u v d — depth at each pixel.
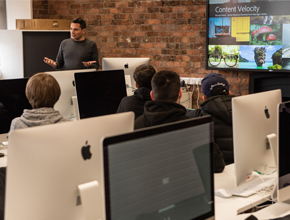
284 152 1.65
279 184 1.64
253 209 1.91
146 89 2.72
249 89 4.93
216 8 4.90
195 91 5.31
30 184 1.24
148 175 1.20
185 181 1.30
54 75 3.17
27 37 5.45
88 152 1.36
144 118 1.83
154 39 5.47
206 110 2.25
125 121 1.46
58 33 5.65
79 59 4.85
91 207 1.35
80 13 5.91
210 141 1.38
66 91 3.25
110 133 1.42
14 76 5.48
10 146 1.19
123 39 5.68
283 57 4.62
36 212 1.26
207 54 5.03
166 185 1.25
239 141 1.78
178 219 1.29
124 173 1.14
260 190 1.93
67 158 1.30
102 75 3.06
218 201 1.81
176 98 1.91
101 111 3.04
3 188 2.07
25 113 1.92
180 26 5.28
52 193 1.29
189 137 1.31
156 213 1.22
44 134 1.25
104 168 1.10
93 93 3.00
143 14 5.50
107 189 1.11
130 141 1.15
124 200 1.14
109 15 5.72
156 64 5.51
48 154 1.26
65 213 1.33
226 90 2.34
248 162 1.83
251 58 4.80
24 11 5.81
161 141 1.23
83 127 1.35
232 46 4.88
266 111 1.92
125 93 3.19
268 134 1.93
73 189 1.34
